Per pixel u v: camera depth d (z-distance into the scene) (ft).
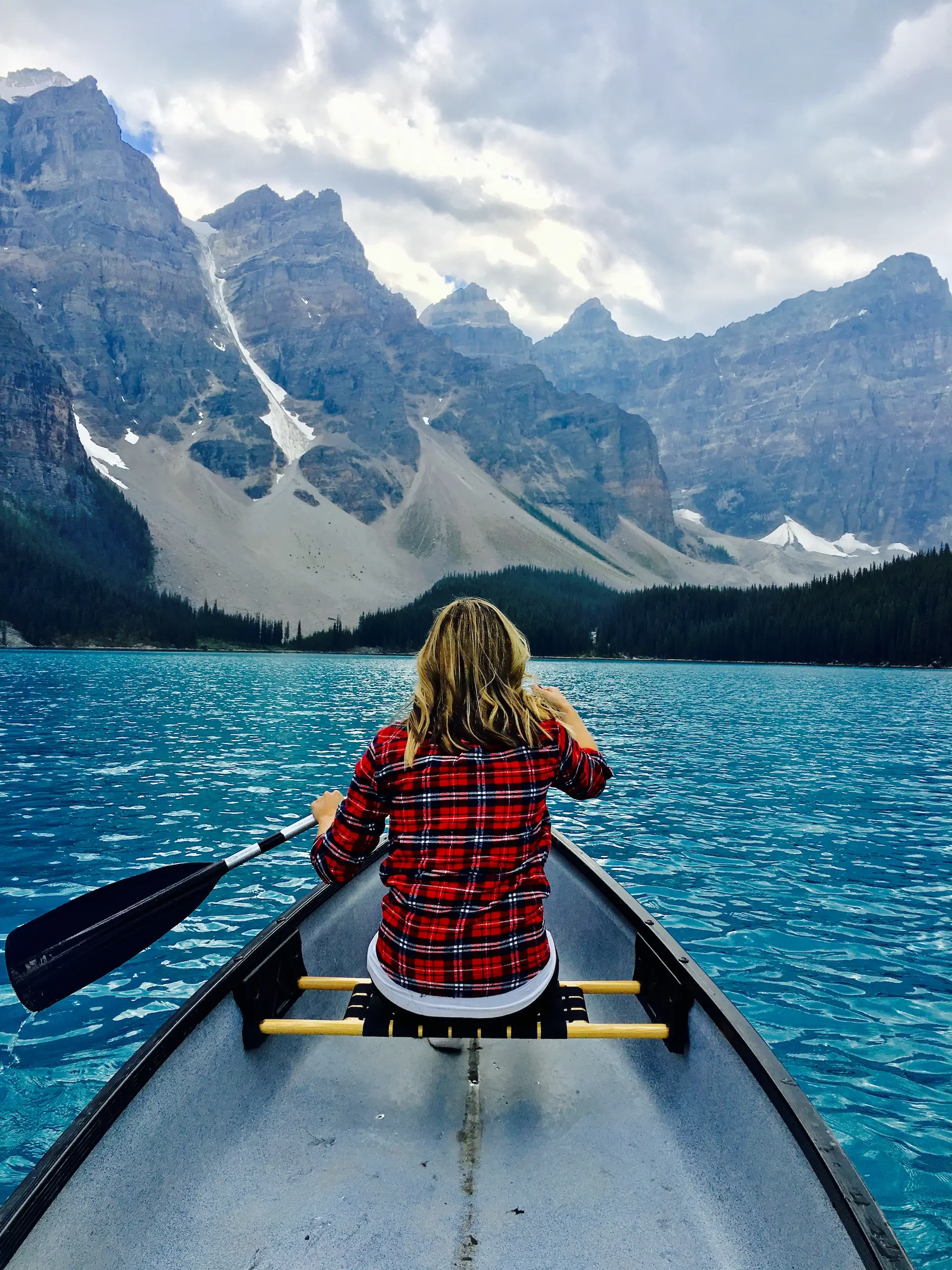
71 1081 16.90
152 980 21.77
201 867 12.42
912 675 327.47
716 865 34.50
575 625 595.47
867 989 22.11
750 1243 8.05
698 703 146.92
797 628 472.03
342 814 8.92
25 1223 6.76
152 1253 7.87
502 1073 11.39
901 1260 6.46
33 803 44.57
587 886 16.03
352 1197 8.85
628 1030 10.06
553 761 8.77
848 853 36.91
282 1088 10.85
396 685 184.75
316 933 13.38
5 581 543.80
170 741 73.00
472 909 8.37
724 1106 9.57
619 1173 9.30
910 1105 16.51
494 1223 8.49
